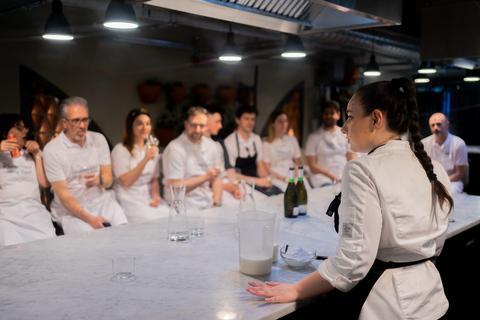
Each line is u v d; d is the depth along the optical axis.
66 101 3.01
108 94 5.74
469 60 4.17
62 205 3.15
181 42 6.05
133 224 2.21
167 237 1.96
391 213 1.25
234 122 6.91
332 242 1.93
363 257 1.23
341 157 5.11
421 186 1.31
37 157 3.14
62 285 1.41
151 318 1.19
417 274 1.32
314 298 1.38
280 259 1.71
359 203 1.24
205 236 2.00
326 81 8.34
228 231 2.09
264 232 1.50
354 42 4.77
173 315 1.21
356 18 2.37
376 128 1.36
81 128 3.04
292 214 2.38
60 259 1.67
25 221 2.94
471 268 2.60
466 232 2.52
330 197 2.99
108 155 3.41
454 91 4.53
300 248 1.68
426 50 4.41
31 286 1.40
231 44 3.94
